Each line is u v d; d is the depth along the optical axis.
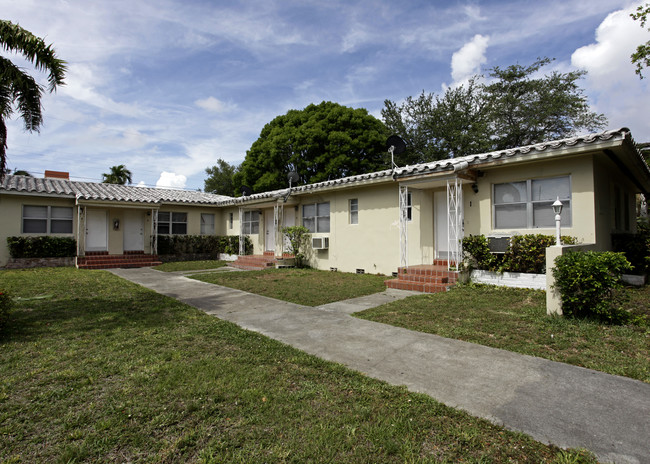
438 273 8.87
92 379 3.59
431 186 10.05
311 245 14.11
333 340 4.95
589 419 2.86
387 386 3.47
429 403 3.13
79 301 7.47
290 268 13.85
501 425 2.79
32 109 6.85
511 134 22.98
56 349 4.47
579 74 22.23
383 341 4.87
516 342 4.68
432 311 6.40
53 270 13.26
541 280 7.57
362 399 3.22
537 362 4.01
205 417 2.90
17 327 5.42
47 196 14.66
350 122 24.09
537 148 7.31
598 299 5.25
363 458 2.41
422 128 25.38
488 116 23.62
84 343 4.70
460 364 4.02
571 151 6.99
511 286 8.02
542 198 8.05
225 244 19.05
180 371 3.78
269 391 3.35
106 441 2.57
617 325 5.12
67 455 2.39
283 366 3.97
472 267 8.71
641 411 2.96
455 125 23.91
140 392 3.32
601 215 7.90
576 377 3.62
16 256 14.05
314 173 25.00
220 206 19.52
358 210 12.32
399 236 11.02
